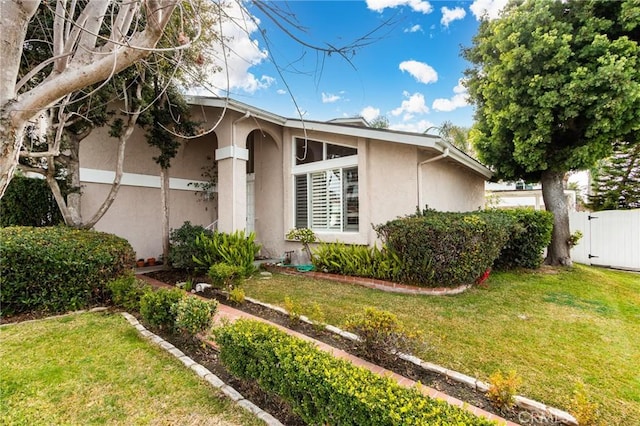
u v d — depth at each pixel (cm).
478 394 343
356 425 245
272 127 1178
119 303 625
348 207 1042
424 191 917
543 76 891
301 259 1134
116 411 308
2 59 216
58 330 503
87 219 1013
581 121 923
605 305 660
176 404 321
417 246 728
